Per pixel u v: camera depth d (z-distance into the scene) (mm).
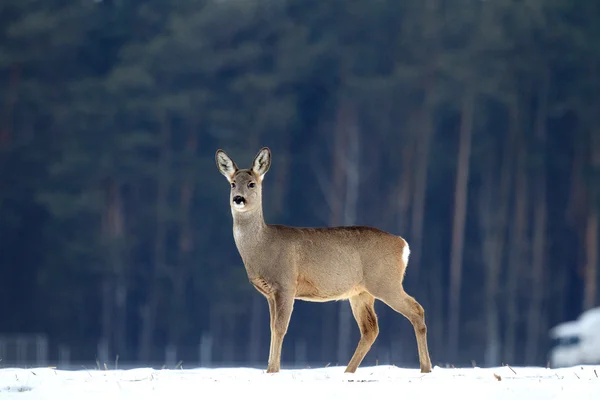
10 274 56719
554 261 59438
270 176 60031
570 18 61656
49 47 61594
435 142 61281
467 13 62250
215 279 57219
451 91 58531
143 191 60562
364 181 60656
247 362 53750
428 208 60656
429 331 55812
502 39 59125
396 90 60688
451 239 60188
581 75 60250
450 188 61062
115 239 56812
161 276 57188
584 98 59562
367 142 61031
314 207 62031
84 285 55875
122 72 60906
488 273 56344
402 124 60656
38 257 57031
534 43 60125
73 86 61344
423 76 60781
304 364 51906
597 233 56875
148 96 60969
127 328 57906
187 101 60219
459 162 57531
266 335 55875
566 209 60438
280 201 59562
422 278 57719
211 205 59281
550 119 61594
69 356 54562
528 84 59781
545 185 59844
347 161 60375
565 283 59062
